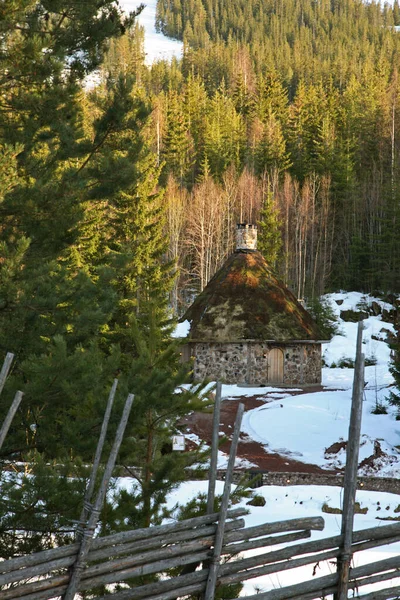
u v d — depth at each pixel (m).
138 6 19.41
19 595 6.53
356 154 130.75
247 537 7.27
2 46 16.73
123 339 35.59
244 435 41.91
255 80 179.62
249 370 57.88
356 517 24.23
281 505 25.31
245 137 142.38
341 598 7.26
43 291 13.79
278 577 13.57
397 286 95.50
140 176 19.02
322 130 128.25
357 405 7.27
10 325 13.34
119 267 18.02
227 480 7.19
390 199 101.31
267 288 60.97
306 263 107.69
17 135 18.16
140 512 12.19
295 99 146.25
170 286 49.81
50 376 11.83
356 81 170.12
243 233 63.62
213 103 152.75
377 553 16.45
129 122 18.92
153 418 13.55
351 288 104.12
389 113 137.25
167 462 12.55
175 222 94.12
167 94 166.88
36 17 17.89
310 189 115.69
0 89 17.83
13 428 13.44
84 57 19.16
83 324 14.21
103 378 13.09
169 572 11.26
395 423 41.91
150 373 13.29
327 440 40.44
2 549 11.20
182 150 126.50
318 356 60.78
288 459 37.81
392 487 30.81
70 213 16.84
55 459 12.30
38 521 11.11
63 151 18.55
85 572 6.70
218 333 57.88
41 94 17.66
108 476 6.98
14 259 13.39
